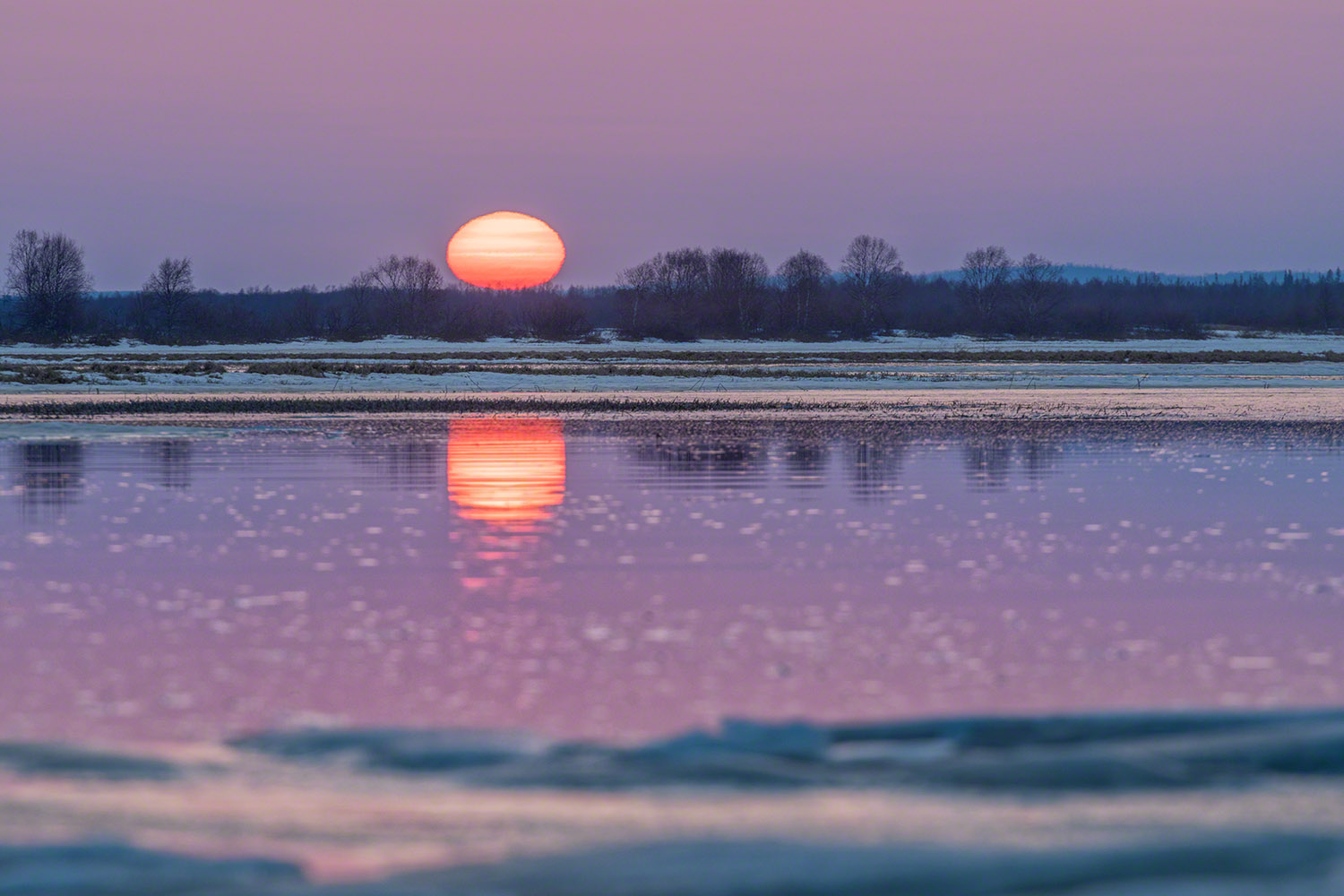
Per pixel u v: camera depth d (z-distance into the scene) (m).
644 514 56.94
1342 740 22.45
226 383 194.12
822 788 19.91
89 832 17.33
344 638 32.66
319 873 15.89
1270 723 23.78
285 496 63.31
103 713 25.50
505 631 33.50
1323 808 18.61
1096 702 26.55
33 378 190.12
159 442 98.19
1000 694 27.28
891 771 20.94
